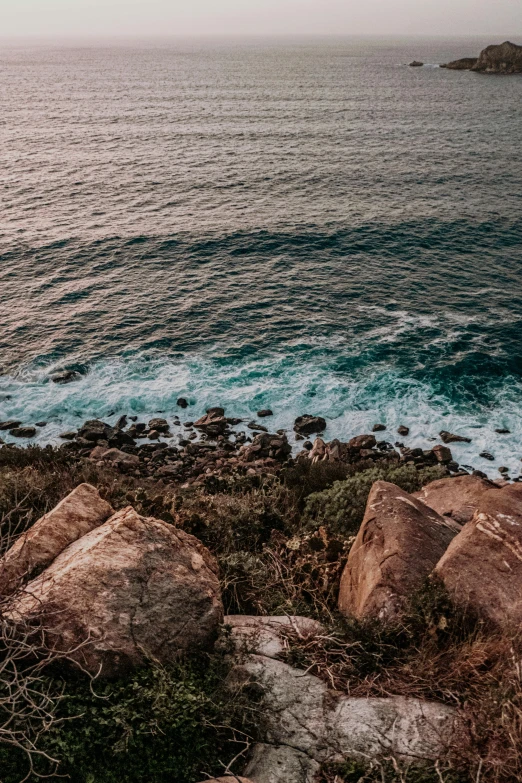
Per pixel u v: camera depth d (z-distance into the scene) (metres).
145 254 35.69
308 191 50.47
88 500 6.71
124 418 20.70
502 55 179.25
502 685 4.24
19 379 22.88
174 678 4.50
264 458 18.56
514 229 40.53
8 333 26.03
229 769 3.96
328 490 11.91
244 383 23.03
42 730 3.72
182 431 20.36
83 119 93.50
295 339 26.23
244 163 61.44
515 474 18.31
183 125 88.44
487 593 5.36
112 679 4.41
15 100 121.06
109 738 3.94
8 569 5.38
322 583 7.11
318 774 3.92
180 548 5.79
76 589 4.82
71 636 4.47
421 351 25.20
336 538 8.38
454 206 45.59
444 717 4.28
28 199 46.09
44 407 21.31
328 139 76.06
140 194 48.81
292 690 4.61
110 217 42.25
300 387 22.77
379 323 27.72
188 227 40.34
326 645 5.10
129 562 5.20
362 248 37.22
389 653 5.03
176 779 3.86
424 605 5.39
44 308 28.52
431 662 4.75
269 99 123.62
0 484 9.91
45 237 37.66
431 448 19.50
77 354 24.72
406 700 4.48
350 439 20.05
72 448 18.86
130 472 17.06
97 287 31.02
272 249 36.94
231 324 27.53
